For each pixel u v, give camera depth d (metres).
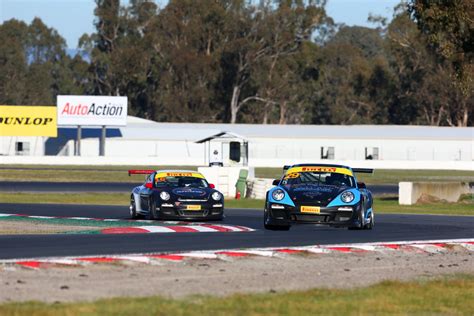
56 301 31.95
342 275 41.00
